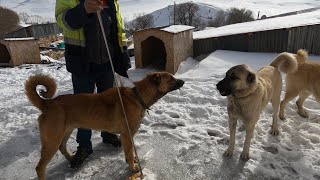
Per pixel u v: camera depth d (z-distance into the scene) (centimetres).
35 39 1430
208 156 394
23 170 388
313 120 475
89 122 347
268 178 347
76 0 336
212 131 455
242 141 424
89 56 359
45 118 327
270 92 400
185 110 532
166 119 501
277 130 436
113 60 398
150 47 966
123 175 367
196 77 706
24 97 692
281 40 865
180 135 446
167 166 379
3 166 398
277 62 444
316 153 387
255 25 1045
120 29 385
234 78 351
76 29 331
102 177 366
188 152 406
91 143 409
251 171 357
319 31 827
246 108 361
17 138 468
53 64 1320
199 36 997
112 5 372
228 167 370
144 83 361
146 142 437
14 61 1370
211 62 804
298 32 846
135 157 390
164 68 911
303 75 449
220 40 940
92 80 388
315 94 446
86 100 344
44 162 337
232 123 383
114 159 400
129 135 357
